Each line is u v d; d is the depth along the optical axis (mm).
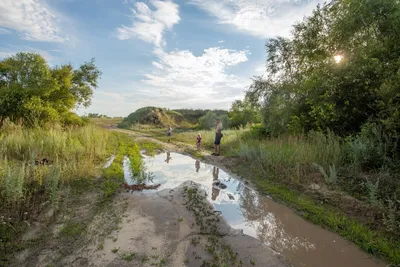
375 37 8828
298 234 4277
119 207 5246
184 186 6961
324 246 3871
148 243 3854
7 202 4594
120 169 8391
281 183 7035
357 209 4941
